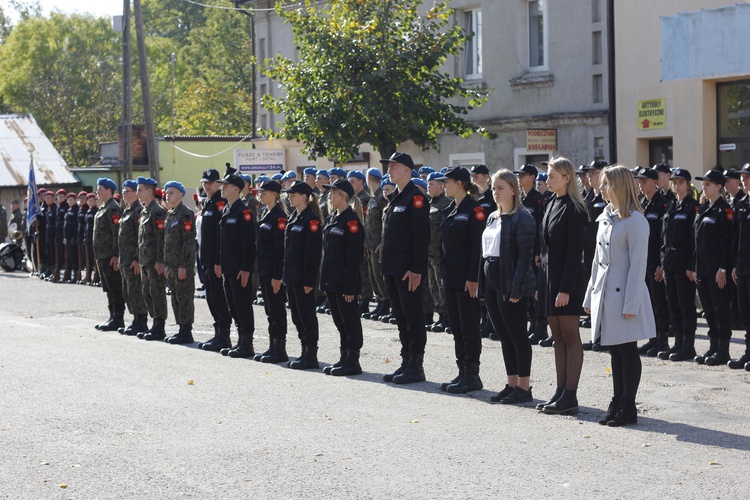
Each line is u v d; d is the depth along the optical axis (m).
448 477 7.03
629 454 7.59
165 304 14.53
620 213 8.52
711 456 7.52
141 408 9.44
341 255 11.27
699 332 14.10
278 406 9.52
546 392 10.11
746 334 11.27
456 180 10.16
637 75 20.06
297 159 30.91
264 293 12.34
